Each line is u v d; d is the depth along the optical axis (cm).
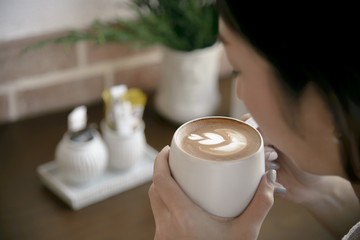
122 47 141
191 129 59
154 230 98
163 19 123
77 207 103
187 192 54
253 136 58
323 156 54
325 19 44
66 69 135
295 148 54
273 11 45
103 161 106
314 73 46
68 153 103
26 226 98
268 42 47
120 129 108
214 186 52
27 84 132
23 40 126
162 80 131
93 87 142
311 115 50
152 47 146
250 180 52
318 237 95
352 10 43
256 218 54
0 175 112
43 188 109
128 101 112
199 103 130
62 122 133
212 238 54
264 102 51
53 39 119
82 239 95
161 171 56
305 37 45
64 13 130
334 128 50
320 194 76
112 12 138
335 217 79
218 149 55
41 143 124
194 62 123
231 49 51
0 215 100
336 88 46
